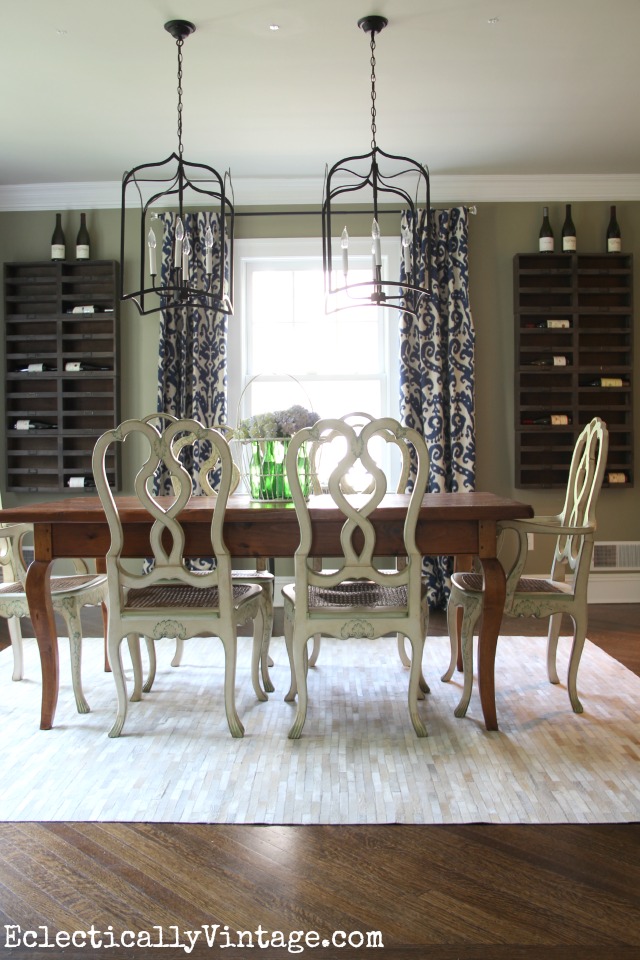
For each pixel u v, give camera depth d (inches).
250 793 85.4
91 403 198.5
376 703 116.5
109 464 196.1
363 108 152.4
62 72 135.9
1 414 199.9
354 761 94.0
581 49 130.0
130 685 126.4
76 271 198.7
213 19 118.6
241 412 200.2
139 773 90.9
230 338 198.2
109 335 193.2
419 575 100.2
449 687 124.6
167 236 185.3
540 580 123.9
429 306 190.5
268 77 138.6
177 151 173.9
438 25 121.3
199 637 162.1
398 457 194.4
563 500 196.1
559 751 96.7
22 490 198.5
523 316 193.5
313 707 114.7
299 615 100.7
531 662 138.4
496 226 195.5
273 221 196.4
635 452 196.2
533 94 147.2
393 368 199.2
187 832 77.1
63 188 195.3
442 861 71.4
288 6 115.0
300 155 177.5
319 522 103.6
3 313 198.7
